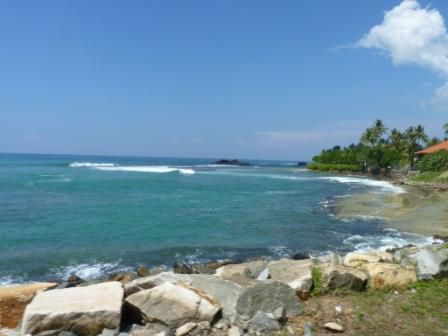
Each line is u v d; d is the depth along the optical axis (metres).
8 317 5.77
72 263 13.17
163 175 60.09
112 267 12.77
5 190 35.53
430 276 7.22
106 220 21.12
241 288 5.75
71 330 5.18
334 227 19.42
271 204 28.25
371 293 6.64
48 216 22.22
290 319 5.66
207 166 112.88
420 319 5.59
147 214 23.22
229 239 16.84
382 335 5.12
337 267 7.10
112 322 5.28
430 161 52.69
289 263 7.67
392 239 16.59
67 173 61.00
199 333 5.20
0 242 16.03
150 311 5.50
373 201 29.94
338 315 5.78
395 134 85.38
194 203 28.48
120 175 57.75
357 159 83.56
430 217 22.28
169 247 15.31
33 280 11.48
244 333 5.20
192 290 5.75
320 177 65.12
